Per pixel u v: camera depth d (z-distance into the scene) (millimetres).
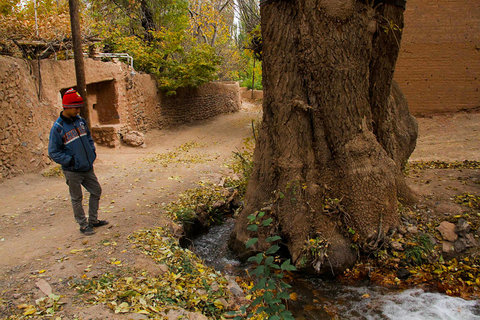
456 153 8695
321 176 4598
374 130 5094
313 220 4484
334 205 4469
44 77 9555
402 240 4441
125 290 3348
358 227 4414
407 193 5227
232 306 3432
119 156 11289
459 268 4156
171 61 17969
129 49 16656
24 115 8453
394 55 4699
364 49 4367
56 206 6254
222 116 23250
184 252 4473
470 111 11180
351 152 4469
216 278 3953
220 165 9945
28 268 3807
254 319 3182
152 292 3344
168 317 2955
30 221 5484
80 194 4770
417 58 11258
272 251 2840
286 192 4590
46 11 11141
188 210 6020
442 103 11375
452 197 5281
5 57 8383
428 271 4164
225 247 5418
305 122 4578
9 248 4395
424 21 11016
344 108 4418
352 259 4332
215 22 25000
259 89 36594
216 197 6996
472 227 4574
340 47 4258
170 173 8836
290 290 4078
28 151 8453
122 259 4031
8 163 7797
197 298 3395
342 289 4070
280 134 4707
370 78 4812
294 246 4426
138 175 8609
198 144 14031
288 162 4621
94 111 13570
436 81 11281
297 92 4590
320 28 4246
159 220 5484
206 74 18594
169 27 19375
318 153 4602
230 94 25391
